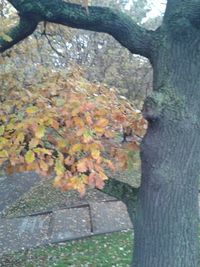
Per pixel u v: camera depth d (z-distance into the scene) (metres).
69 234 4.26
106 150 1.82
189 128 1.73
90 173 1.50
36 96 1.82
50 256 3.77
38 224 4.62
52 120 1.59
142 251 1.80
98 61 6.62
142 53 1.85
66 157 1.59
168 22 1.77
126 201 1.92
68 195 5.47
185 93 1.74
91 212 4.80
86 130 1.54
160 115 1.72
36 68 2.56
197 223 1.83
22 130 1.58
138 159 1.91
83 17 1.79
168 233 1.76
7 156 1.53
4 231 4.43
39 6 1.82
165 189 1.75
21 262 3.68
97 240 4.09
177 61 1.74
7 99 1.98
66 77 2.12
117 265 3.48
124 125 1.89
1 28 1.99
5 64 2.42
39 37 2.82
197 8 1.66
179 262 1.76
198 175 1.80
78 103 1.66
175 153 1.74
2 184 6.02
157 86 1.79
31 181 6.21
